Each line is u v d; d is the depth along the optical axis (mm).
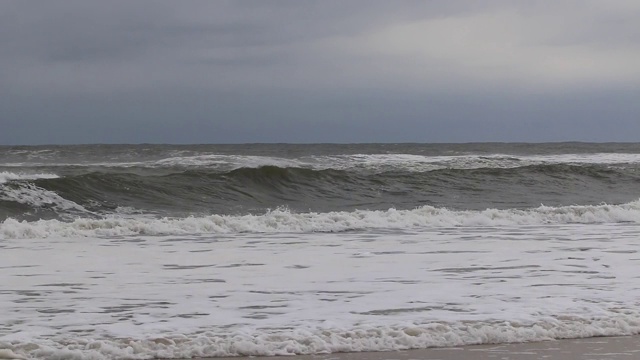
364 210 22781
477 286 10391
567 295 9734
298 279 10984
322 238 16703
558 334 7871
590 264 12500
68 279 10953
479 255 13703
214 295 9734
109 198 23812
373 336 7578
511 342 7645
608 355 7191
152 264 12539
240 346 7156
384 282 10734
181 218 20359
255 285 10484
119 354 6969
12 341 7160
